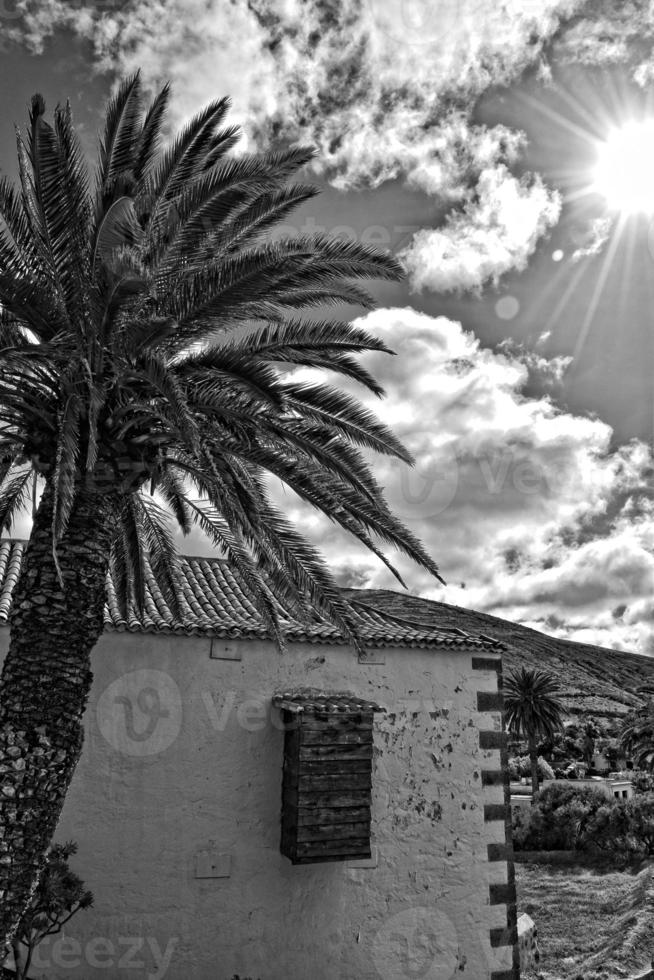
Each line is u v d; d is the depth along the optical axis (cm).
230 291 737
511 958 1128
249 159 729
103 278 711
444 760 1177
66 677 720
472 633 1299
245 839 1041
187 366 764
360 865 1088
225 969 990
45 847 698
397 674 1186
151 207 791
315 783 1034
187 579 1334
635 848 3372
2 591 1077
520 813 3853
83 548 752
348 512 870
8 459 926
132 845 994
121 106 788
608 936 1902
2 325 716
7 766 688
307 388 863
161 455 851
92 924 953
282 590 976
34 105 662
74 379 739
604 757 7800
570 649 19325
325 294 862
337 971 1041
